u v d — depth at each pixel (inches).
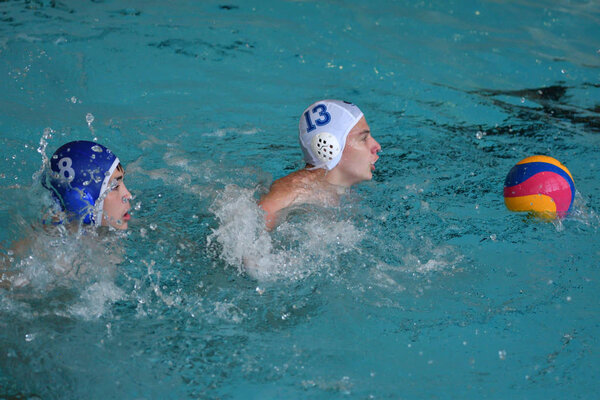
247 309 242.5
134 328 229.8
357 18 600.1
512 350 221.1
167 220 298.4
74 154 271.1
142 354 216.7
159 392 200.4
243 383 204.8
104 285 251.4
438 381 206.7
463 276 264.5
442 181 346.0
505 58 533.0
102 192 271.3
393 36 565.9
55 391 199.3
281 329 231.9
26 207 270.5
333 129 327.6
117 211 280.1
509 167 362.3
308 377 207.8
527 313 240.5
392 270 268.5
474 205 321.4
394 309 243.8
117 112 406.9
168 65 481.4
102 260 264.4
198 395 199.5
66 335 223.6
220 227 285.3
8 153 339.0
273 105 434.0
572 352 219.6
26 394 197.5
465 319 237.8
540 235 293.7
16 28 519.8
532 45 562.9
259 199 315.9
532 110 444.5
